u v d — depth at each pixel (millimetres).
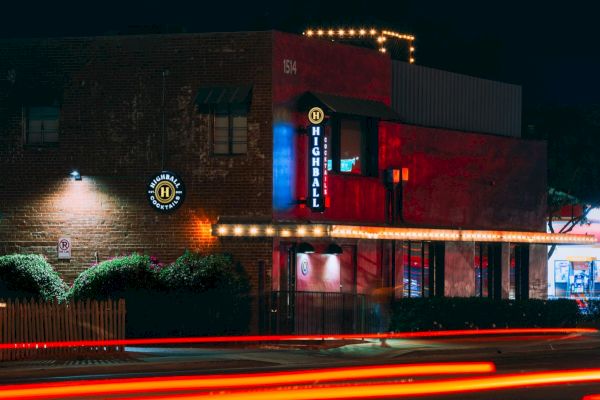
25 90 39062
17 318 30016
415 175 43000
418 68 43844
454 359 31094
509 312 40531
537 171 48844
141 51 38406
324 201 37250
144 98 38375
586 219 53531
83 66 38844
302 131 38344
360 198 40594
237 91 37375
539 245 48406
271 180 37312
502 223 47062
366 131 41000
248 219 37406
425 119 44094
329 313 38375
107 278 36125
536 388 22625
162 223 38125
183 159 38031
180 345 34406
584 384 23391
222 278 36469
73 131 38844
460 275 44656
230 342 35125
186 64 38031
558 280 54188
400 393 21188
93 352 30844
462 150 45188
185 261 36375
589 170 53438
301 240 38250
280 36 37719
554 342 36500
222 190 37719
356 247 40531
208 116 37844
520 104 49031
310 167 37438
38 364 28078
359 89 40562
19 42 39219
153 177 38156
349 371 26281
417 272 43312
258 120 37500
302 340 35719
